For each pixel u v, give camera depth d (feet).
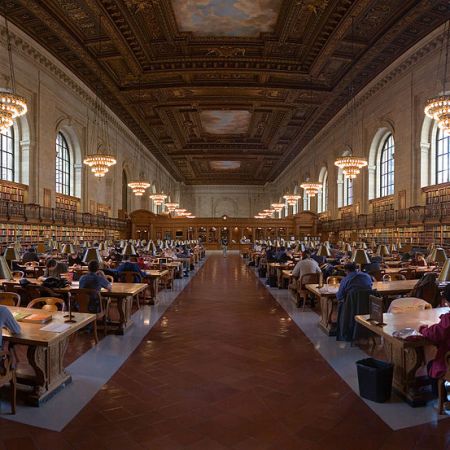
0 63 48.57
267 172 154.71
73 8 42.75
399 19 43.34
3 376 12.55
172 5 43.09
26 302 21.63
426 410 13.41
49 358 14.40
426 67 55.21
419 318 15.98
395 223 63.57
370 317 15.71
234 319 27.73
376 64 56.29
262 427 12.26
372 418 12.84
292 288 34.40
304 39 48.93
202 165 143.74
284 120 83.10
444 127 39.60
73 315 16.30
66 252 42.42
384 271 34.45
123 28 46.26
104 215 86.43
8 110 36.22
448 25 46.39
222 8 43.60
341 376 16.60
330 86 64.03
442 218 51.67
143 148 119.75
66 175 72.59
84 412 13.20
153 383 15.78
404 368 14.32
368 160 75.92
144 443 11.30
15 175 56.70
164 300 35.78
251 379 16.26
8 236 52.16
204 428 12.19
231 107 75.00
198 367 17.70
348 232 86.28
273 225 128.77
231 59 54.29
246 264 79.56
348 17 42.27
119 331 23.43
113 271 29.94
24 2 41.34
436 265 39.60
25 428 12.12
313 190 84.58
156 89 64.28
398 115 63.52
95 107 78.95
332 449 11.03
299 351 20.15
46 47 52.49
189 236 129.08
